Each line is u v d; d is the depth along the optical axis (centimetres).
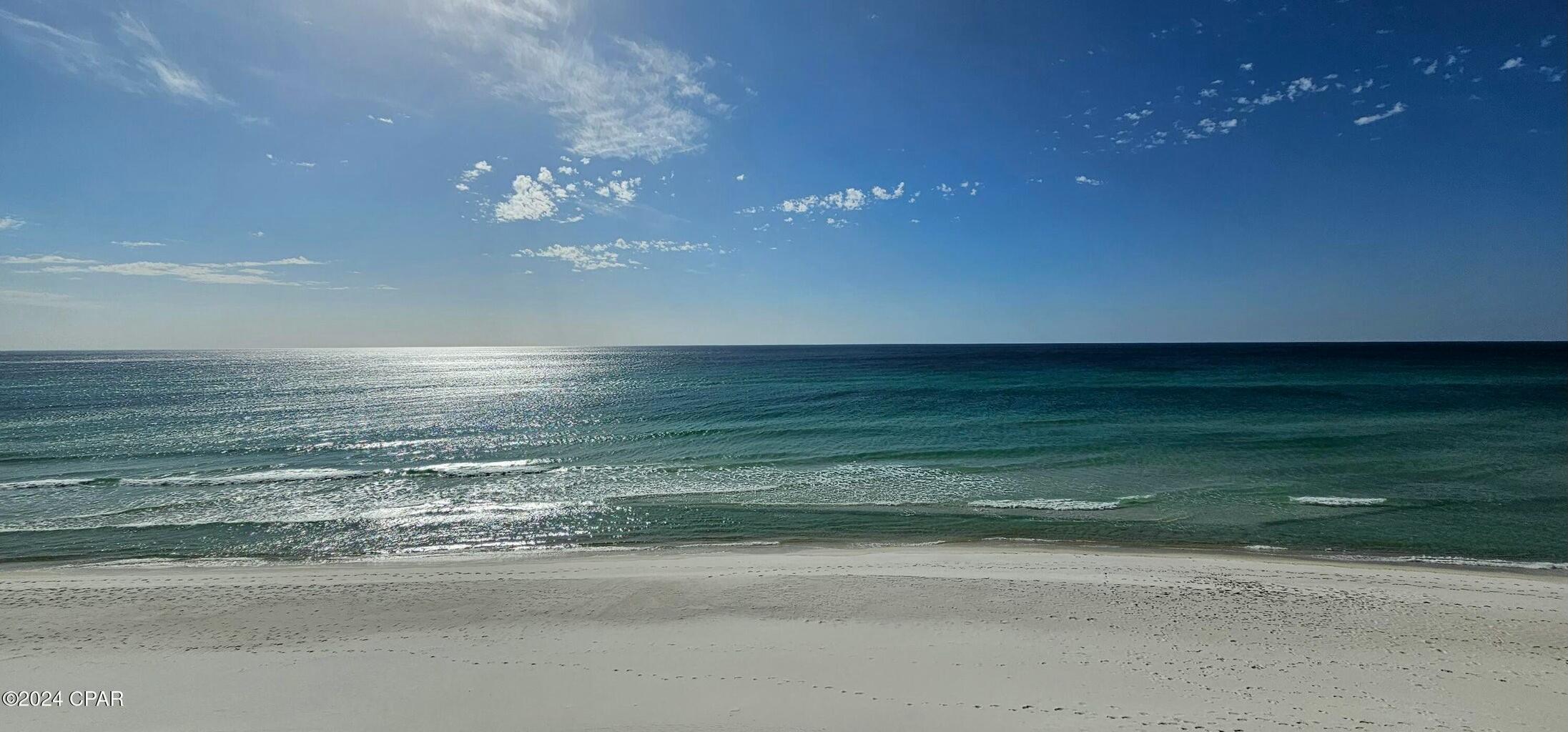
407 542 1393
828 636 847
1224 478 1877
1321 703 665
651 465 2181
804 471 2047
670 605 965
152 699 666
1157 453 2228
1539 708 653
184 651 801
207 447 2612
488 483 1933
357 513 1619
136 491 1850
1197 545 1327
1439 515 1489
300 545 1373
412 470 2123
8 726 605
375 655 787
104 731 600
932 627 877
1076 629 867
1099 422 2966
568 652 797
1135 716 638
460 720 626
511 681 711
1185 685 708
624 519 1551
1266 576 1088
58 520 1559
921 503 1669
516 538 1412
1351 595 992
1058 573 1113
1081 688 699
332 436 2914
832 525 1487
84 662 763
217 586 1048
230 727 611
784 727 612
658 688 696
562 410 3759
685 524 1508
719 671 739
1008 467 2053
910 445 2436
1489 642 818
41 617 911
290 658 777
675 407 3769
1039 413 3288
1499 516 1472
